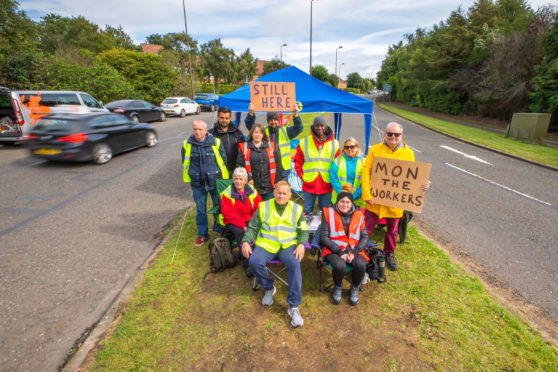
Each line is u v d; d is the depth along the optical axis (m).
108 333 2.61
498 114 21.88
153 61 25.20
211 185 3.92
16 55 17.45
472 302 3.01
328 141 4.01
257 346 2.50
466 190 6.72
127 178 7.07
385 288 3.24
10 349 2.44
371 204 3.55
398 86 46.06
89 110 11.70
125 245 4.11
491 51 19.80
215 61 43.66
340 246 3.04
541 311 2.97
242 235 3.56
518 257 3.97
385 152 3.39
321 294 3.17
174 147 10.80
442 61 26.53
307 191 4.20
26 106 9.60
